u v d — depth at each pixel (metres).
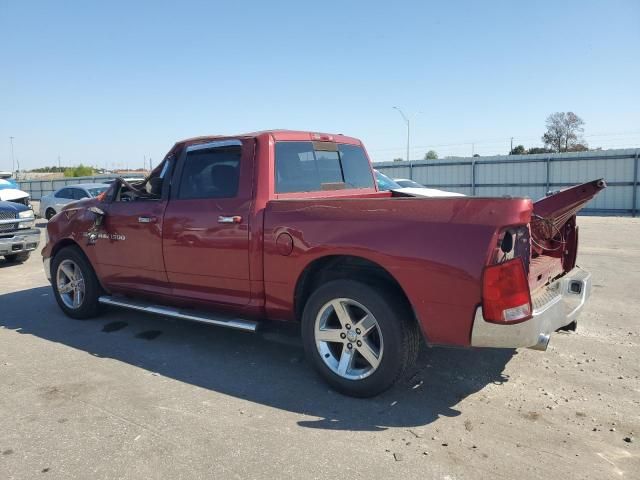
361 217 3.74
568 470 2.93
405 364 3.71
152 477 2.91
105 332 5.62
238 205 4.39
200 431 3.41
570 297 4.35
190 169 4.85
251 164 4.39
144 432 3.40
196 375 4.38
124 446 3.23
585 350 4.82
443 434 3.35
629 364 4.47
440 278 3.38
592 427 3.41
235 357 4.80
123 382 4.24
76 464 3.05
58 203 19.16
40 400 3.91
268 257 4.19
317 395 3.96
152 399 3.91
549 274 4.28
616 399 3.82
